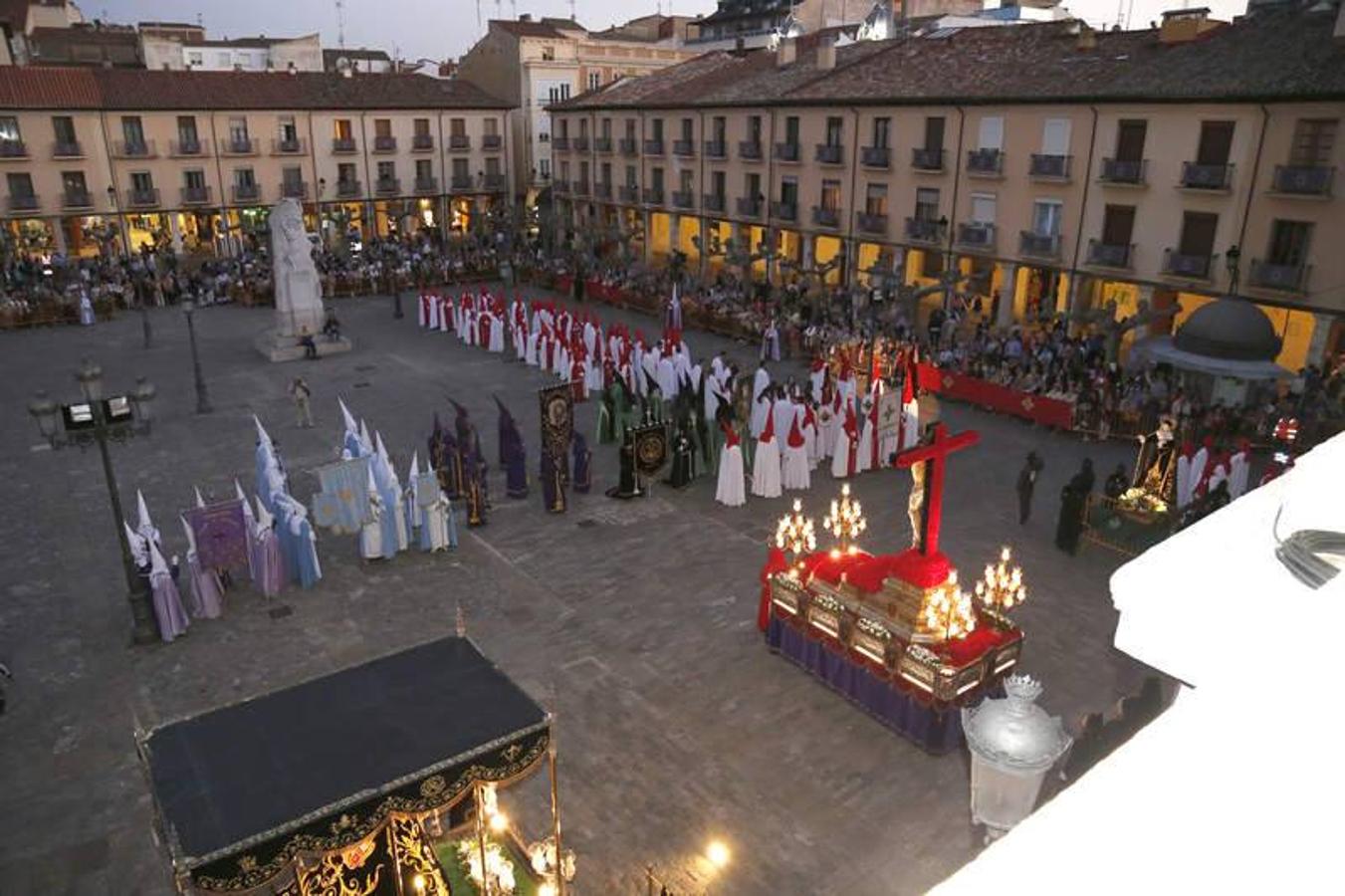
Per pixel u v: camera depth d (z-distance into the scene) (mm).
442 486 21250
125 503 21641
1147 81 31734
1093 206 33625
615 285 45219
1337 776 972
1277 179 28531
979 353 31547
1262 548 1785
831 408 24141
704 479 23125
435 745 8578
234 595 17469
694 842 11648
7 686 14719
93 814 12133
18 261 47000
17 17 67375
